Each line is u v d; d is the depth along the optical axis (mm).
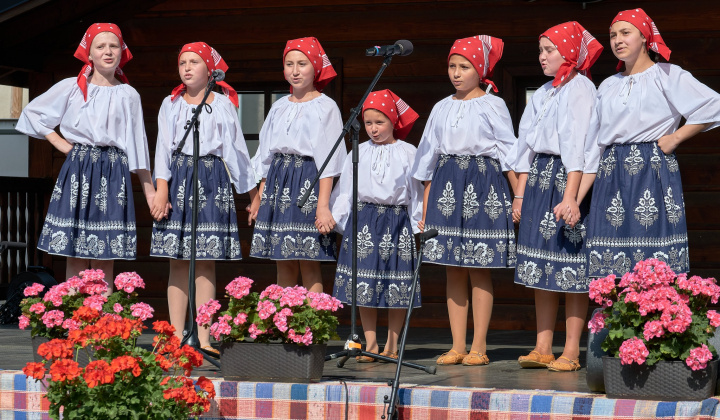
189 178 5738
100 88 5691
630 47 4910
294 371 4461
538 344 5422
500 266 5492
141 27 8938
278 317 4418
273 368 4488
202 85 5836
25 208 9367
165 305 8852
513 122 8180
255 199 6004
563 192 5230
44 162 9227
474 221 5504
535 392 4230
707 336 3980
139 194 8953
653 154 4871
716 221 7863
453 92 8336
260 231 5852
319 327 4469
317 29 8594
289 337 4445
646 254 4840
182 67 5793
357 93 8516
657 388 3982
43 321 4871
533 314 8117
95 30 5668
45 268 8461
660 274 4039
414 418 4312
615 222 4910
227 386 4508
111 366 3777
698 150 7898
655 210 4836
